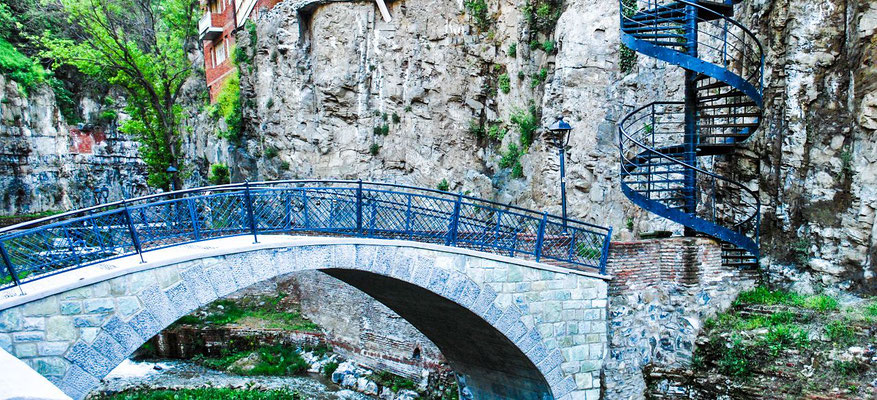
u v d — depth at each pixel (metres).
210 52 40.03
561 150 15.44
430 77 26.94
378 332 22.36
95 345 10.08
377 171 27.94
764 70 17.53
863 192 15.20
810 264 16.06
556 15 23.98
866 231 15.12
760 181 17.47
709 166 18.75
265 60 30.80
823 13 16.02
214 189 11.91
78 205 45.47
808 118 16.30
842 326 13.42
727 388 13.80
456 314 14.43
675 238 15.37
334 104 28.48
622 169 16.06
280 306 27.47
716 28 19.09
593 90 21.69
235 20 34.56
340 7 28.25
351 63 28.14
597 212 21.27
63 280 10.13
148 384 22.42
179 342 25.69
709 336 14.65
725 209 18.25
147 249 11.35
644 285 15.14
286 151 29.84
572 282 14.56
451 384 19.42
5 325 9.44
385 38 27.78
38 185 41.38
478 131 26.25
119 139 49.41
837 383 12.63
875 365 12.50
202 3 39.91
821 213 15.97
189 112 42.94
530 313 14.16
